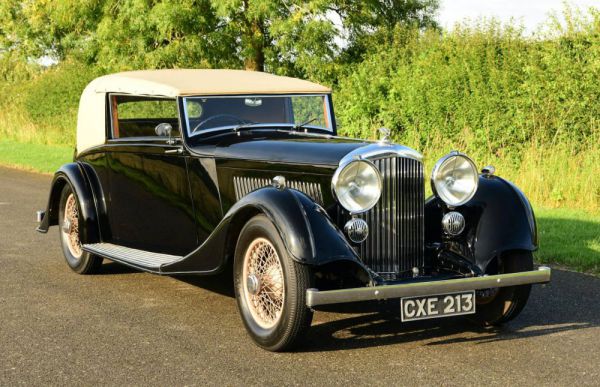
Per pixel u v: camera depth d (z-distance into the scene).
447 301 4.43
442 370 4.14
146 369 4.15
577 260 6.83
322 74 16.45
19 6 25.11
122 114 6.28
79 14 19.23
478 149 12.16
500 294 4.91
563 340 4.69
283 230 4.23
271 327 4.45
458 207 4.97
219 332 4.87
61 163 16.67
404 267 4.82
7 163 17.36
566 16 11.62
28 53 27.02
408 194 4.80
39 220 7.05
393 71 14.73
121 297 5.77
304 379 4.00
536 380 3.97
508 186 5.01
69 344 4.60
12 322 5.07
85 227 6.33
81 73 21.41
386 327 5.01
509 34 12.60
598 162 10.52
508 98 11.88
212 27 17.52
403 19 18.56
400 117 13.69
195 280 6.36
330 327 5.00
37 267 6.84
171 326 5.00
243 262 4.65
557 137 11.44
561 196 10.34
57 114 22.81
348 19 17.38
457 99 12.59
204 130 5.64
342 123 14.69
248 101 5.82
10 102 25.73
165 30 17.08
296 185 4.93
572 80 11.15
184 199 5.68
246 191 5.21
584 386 3.88
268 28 17.16
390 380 3.98
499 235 4.77
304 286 4.24
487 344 4.62
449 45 13.61
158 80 5.89
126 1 17.12
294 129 5.97
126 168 6.16
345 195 4.54
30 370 4.13
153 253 5.97
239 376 4.04
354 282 4.65
